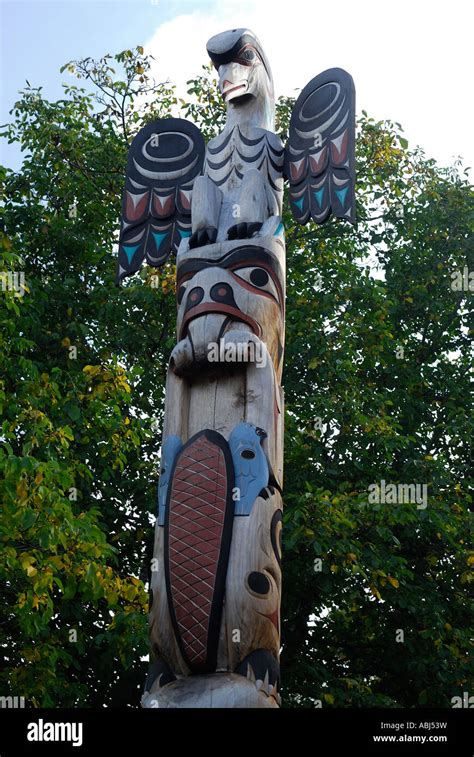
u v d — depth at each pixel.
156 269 13.59
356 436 13.10
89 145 14.61
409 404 14.38
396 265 15.50
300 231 14.97
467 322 15.55
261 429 6.25
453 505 12.24
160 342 13.90
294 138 7.83
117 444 11.50
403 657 12.22
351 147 7.43
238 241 6.95
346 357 13.47
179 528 5.88
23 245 13.66
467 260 15.44
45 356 13.41
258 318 6.66
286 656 12.17
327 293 14.20
